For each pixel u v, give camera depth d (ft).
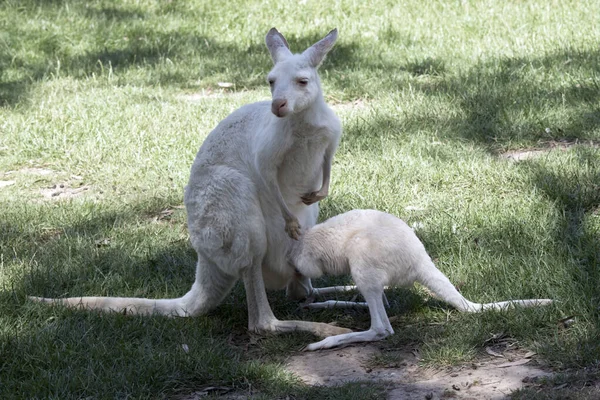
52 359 24.82
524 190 35.45
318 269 26.78
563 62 50.60
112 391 23.15
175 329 26.86
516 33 59.11
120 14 70.44
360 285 25.64
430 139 42.24
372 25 64.64
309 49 25.95
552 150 39.42
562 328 24.56
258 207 27.27
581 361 22.41
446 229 32.24
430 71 53.31
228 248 27.14
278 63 25.84
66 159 44.86
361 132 44.21
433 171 38.34
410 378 23.27
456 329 25.23
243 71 57.47
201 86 56.13
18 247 34.78
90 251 33.76
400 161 39.78
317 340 26.48
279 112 24.72
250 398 22.53
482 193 35.86
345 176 38.91
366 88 51.31
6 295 29.40
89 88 56.13
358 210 27.17
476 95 46.80
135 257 33.22
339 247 26.17
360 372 23.98
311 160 27.02
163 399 23.06
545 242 30.09
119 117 49.39
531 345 23.77
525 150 40.63
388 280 25.81
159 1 73.05
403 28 63.26
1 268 32.40
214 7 71.15
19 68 61.05
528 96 45.78
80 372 24.06
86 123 48.85
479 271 28.78
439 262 30.19
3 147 46.78
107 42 65.10
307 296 29.50
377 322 25.59
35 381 23.62
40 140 46.62
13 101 53.93
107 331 26.53
